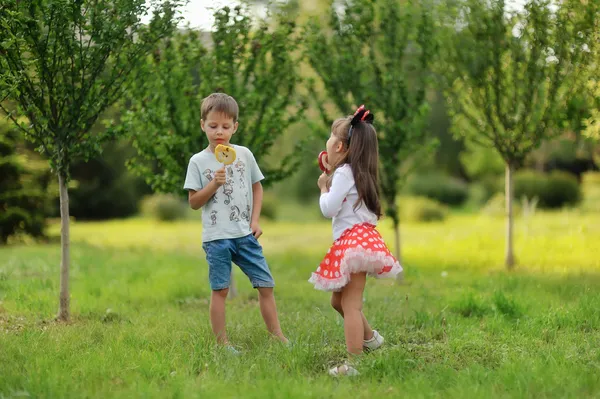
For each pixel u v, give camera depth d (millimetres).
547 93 9617
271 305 5465
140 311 7125
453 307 6789
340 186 4801
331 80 9180
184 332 5688
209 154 5492
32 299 7461
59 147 6285
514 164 10281
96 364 4574
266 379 4152
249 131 8219
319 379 4316
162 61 7945
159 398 3889
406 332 5828
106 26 6066
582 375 4238
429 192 33500
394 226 9703
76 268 10617
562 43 9125
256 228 5516
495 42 9648
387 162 9398
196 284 8969
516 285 8242
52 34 6020
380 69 9328
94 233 21859
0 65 5996
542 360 4613
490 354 4875
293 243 17844
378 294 7996
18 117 6469
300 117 8562
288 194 37656
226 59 8062
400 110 9227
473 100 10016
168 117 7945
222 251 5297
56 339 5383
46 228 18000
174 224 27078
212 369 4504
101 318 6637
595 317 5945
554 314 6004
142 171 8391
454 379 4246
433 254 12453
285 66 8344
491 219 22406
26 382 4105
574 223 17781
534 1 9180
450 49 9836
